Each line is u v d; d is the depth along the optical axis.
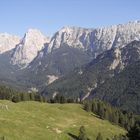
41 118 171.00
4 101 195.75
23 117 155.62
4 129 120.75
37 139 125.56
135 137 106.62
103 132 189.12
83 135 152.12
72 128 174.25
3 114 146.75
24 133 125.94
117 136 153.00
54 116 191.75
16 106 188.00
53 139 135.12
